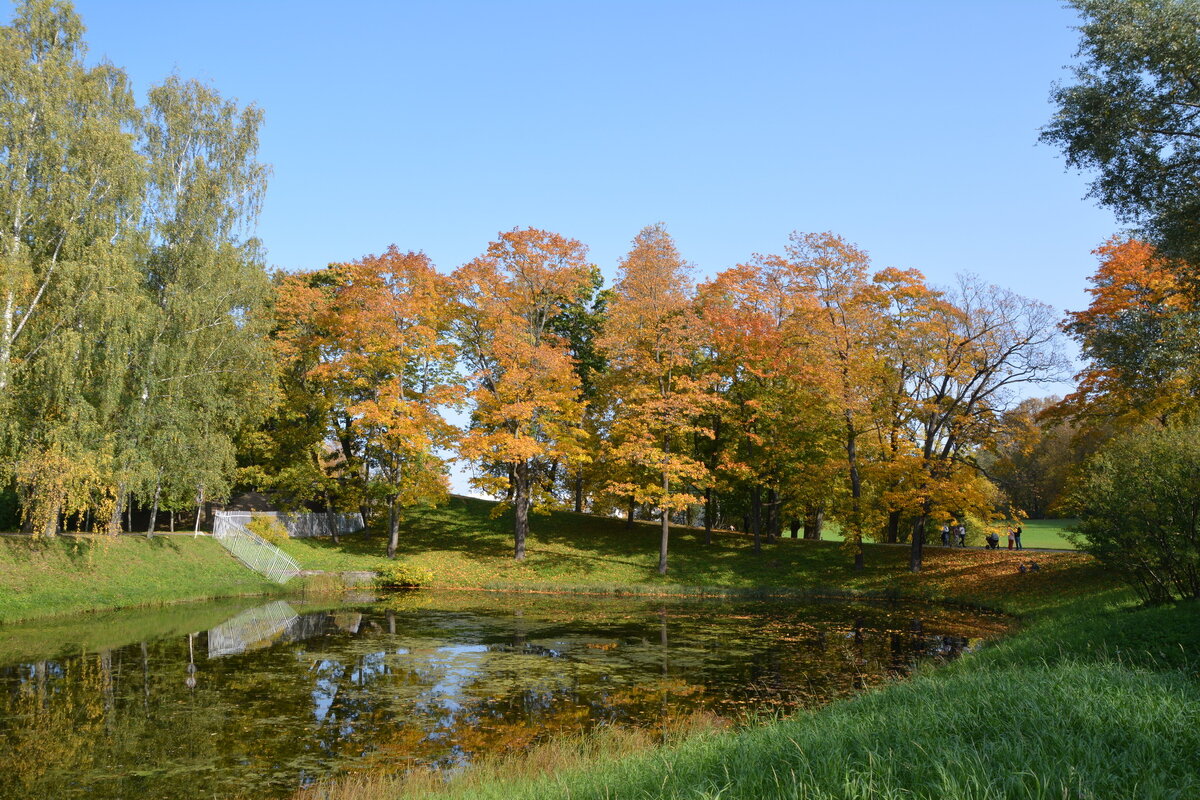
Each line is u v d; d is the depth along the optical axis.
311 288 48.00
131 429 31.61
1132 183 20.66
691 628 27.70
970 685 10.78
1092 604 24.48
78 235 28.69
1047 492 66.50
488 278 43.50
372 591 37.66
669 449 43.78
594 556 44.50
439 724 15.35
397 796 10.99
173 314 33.91
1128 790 6.26
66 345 27.12
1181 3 19.34
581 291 51.44
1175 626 15.09
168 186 36.19
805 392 41.62
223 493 36.00
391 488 42.25
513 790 9.50
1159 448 18.98
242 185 38.88
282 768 12.79
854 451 41.50
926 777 6.70
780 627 28.06
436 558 43.72
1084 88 20.73
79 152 29.64
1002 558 38.41
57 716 15.71
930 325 37.41
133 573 32.50
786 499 47.47
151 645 23.03
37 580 29.03
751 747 8.48
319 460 49.56
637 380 42.19
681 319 40.41
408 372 46.91
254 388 38.06
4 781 12.16
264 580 36.62
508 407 41.03
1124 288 31.41
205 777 12.36
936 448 40.31
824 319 39.44
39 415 28.67
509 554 44.78
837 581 39.88
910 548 44.06
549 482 46.75
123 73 35.09
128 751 13.61
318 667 20.38
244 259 38.41
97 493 31.45
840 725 9.24
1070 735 7.59
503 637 25.33
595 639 25.17
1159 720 8.10
